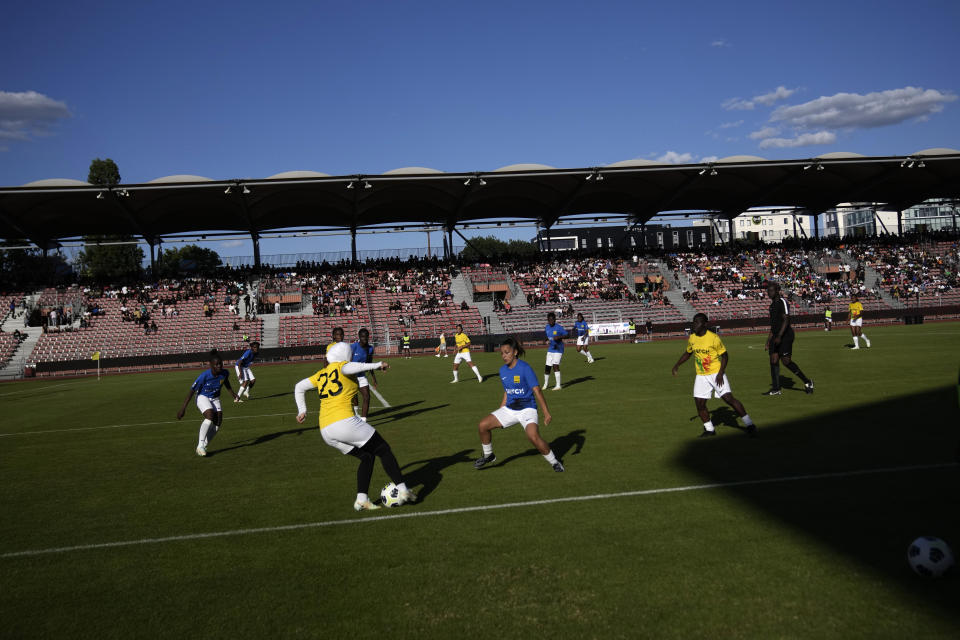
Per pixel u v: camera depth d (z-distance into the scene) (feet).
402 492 19.83
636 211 171.12
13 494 24.08
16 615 13.57
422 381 63.62
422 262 170.91
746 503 18.67
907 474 20.86
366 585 14.21
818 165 132.98
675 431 29.99
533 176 129.49
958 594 12.67
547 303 152.25
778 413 33.40
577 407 38.86
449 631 12.00
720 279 162.81
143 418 45.44
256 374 89.30
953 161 136.46
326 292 151.53
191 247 255.09
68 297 142.82
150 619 13.12
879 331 105.60
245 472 26.22
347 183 124.98
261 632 12.35
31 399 67.87
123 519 20.20
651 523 17.33
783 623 11.81
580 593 13.33
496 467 24.50
